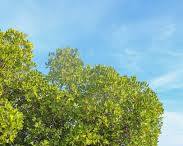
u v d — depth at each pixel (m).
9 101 37.25
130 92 38.62
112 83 38.81
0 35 39.28
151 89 41.31
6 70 37.28
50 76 57.06
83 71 52.97
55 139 35.88
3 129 32.41
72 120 37.16
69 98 37.47
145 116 36.59
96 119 36.19
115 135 36.03
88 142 34.84
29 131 36.91
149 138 41.25
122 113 36.28
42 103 37.59
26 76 38.72
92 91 38.75
